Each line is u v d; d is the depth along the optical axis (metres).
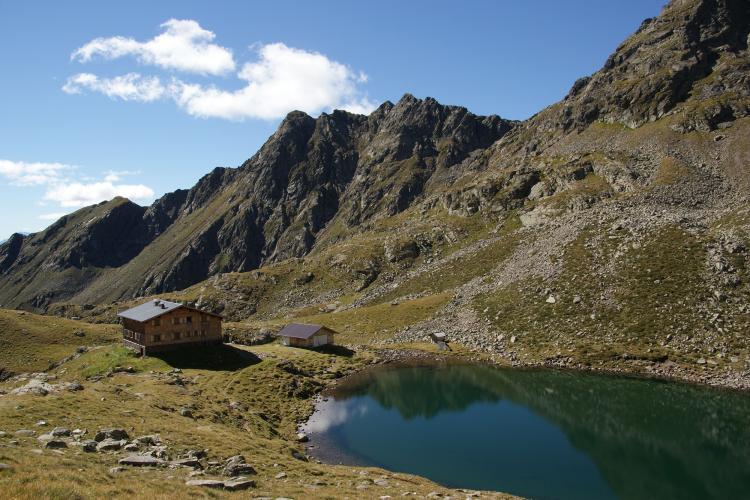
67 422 39.34
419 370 100.50
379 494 34.56
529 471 53.91
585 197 181.50
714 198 148.50
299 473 38.75
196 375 82.69
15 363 116.81
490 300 130.75
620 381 85.94
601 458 57.19
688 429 65.38
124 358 91.44
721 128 190.38
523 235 171.50
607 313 104.81
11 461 25.48
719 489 49.53
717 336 89.25
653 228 123.69
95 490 22.97
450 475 52.88
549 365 97.56
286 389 81.38
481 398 81.75
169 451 36.94
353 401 80.88
